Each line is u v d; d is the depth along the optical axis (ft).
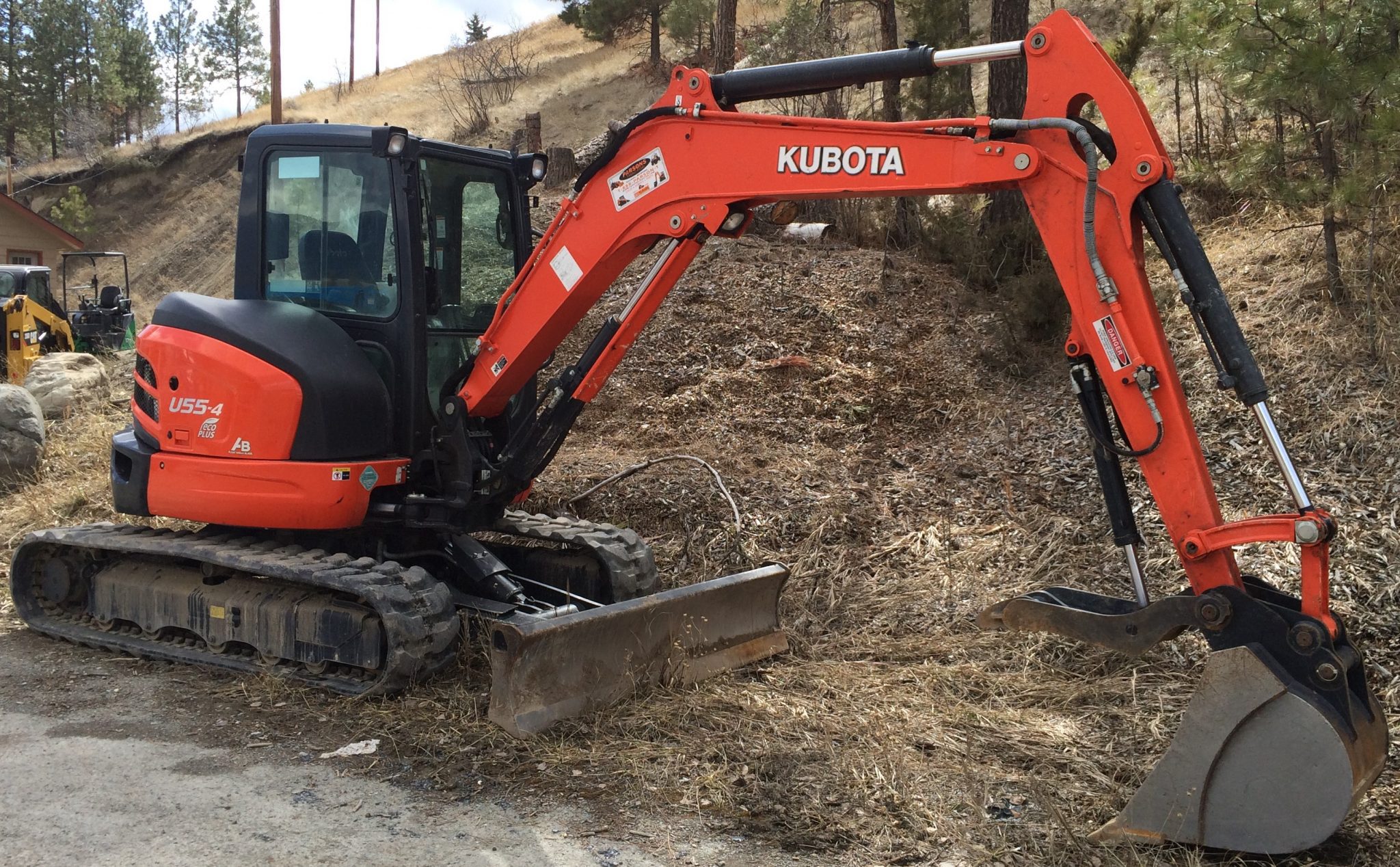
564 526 19.67
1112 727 14.90
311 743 14.48
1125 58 30.42
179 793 12.86
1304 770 10.86
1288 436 21.66
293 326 16.93
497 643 14.76
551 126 84.74
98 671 17.48
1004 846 11.66
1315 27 22.04
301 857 11.34
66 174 110.73
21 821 12.07
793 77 13.93
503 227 19.25
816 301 30.42
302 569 16.16
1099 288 12.05
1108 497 12.59
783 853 11.60
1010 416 25.70
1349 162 23.82
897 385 27.35
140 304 86.74
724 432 26.50
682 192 14.79
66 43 151.74
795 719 15.11
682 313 30.81
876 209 36.24
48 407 34.40
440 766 13.74
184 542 17.90
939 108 32.55
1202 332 11.82
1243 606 11.45
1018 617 13.12
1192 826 11.38
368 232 17.25
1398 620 16.67
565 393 16.31
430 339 17.65
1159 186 11.89
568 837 11.91
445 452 17.21
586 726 14.82
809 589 20.67
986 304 30.40
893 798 12.70
